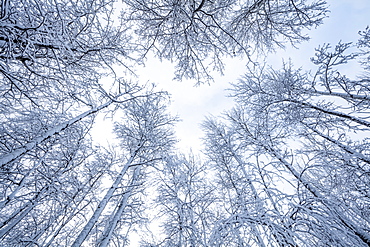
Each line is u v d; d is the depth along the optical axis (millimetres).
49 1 2312
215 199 6246
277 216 2268
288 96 5168
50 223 4555
